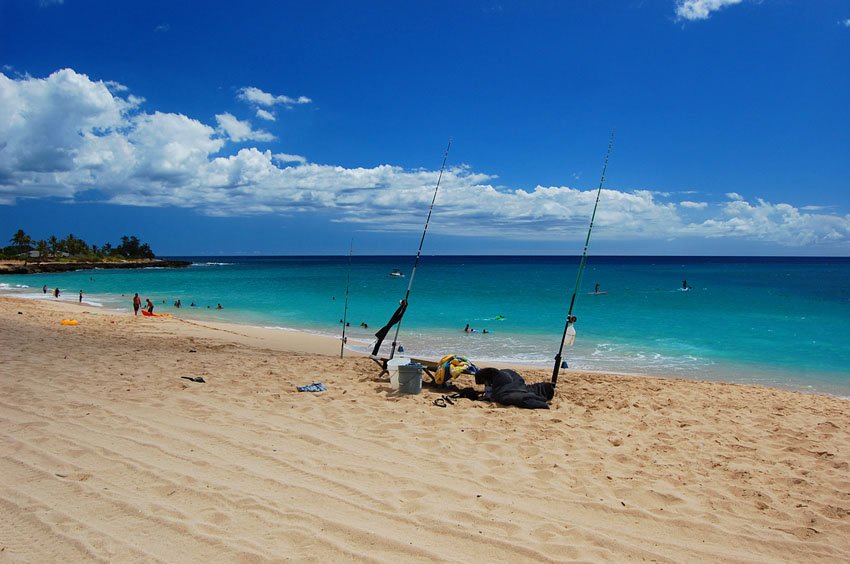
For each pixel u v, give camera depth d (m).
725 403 9.42
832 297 38.81
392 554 3.73
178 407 7.19
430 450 6.03
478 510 4.52
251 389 8.56
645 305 33.56
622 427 7.43
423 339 20.44
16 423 6.16
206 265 130.50
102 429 6.08
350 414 7.39
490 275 82.00
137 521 3.99
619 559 3.87
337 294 42.31
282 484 4.82
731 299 37.66
